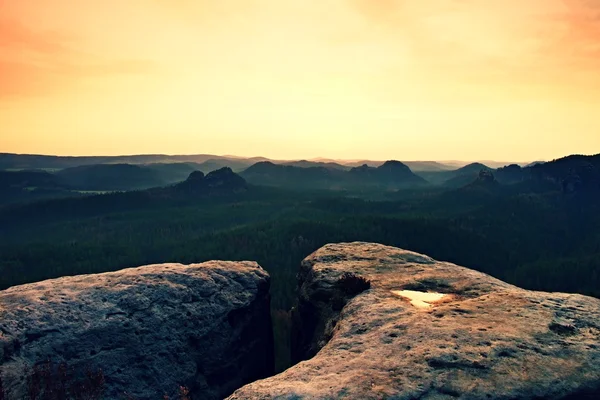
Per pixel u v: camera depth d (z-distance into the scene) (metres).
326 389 16.67
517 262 182.50
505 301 24.84
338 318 27.20
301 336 34.66
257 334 37.47
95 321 27.88
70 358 25.73
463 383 16.84
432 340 19.95
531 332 20.44
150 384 27.55
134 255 171.50
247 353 35.25
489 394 16.30
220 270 37.06
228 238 174.25
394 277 31.59
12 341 24.22
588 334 20.48
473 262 172.75
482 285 28.80
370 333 21.98
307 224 181.38
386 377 17.36
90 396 24.39
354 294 29.27
